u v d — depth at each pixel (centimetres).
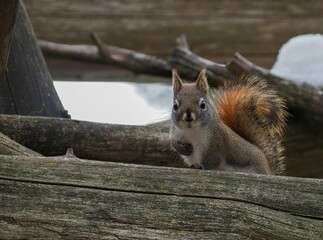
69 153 754
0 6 751
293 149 1203
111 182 725
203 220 716
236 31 1559
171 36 1553
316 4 1577
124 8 1556
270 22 1565
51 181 723
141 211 717
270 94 1000
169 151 965
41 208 714
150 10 1559
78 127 942
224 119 996
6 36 783
